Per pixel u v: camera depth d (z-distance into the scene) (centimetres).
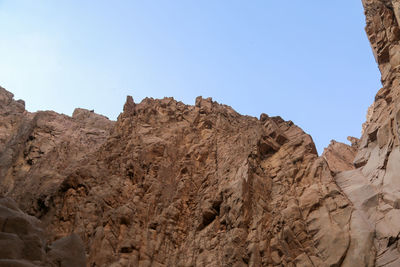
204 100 3775
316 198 2150
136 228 2272
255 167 2558
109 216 2300
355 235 1862
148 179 2642
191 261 2127
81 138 3909
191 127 3309
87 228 2275
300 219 2064
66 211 2434
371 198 2025
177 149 3003
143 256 2128
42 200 2719
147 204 2469
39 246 885
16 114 4388
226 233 2161
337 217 2006
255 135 2898
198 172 2802
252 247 2000
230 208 2244
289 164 2558
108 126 4347
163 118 3403
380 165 2177
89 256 2045
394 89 2488
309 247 1916
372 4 2955
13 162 3594
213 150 2995
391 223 1825
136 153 2864
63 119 4266
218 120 3331
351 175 2361
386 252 1728
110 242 2150
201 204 2484
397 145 2111
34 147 3662
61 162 3384
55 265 927
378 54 2784
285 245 1978
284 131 2994
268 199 2355
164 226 2344
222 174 2658
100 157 2980
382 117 2486
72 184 2622
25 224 901
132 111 3538
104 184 2616
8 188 3253
